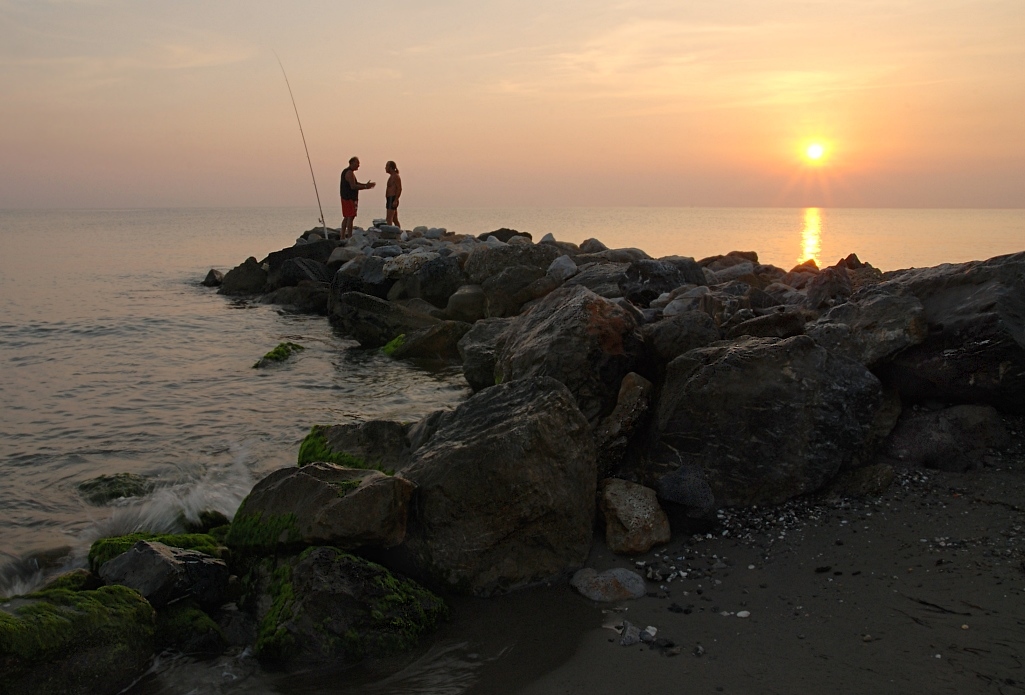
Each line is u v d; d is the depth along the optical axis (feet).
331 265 73.20
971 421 22.09
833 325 24.31
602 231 250.78
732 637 15.46
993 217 535.60
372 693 14.57
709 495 20.77
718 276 53.52
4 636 13.88
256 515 19.22
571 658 15.24
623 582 17.78
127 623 15.70
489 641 16.07
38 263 128.77
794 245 166.91
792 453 20.76
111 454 29.17
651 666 14.73
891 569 17.25
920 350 23.27
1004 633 14.61
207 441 30.73
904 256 126.72
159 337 55.01
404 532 18.06
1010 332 21.77
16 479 26.58
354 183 80.18
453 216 511.40
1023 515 18.69
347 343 52.34
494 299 52.75
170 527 22.84
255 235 248.73
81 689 14.58
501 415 20.53
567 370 24.90
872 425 22.36
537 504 18.47
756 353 21.97
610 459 22.71
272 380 41.45
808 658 14.49
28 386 40.09
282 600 16.72
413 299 57.77
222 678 15.29
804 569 17.75
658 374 25.70
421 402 36.52
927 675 13.66
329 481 18.78
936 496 20.12
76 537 22.06
